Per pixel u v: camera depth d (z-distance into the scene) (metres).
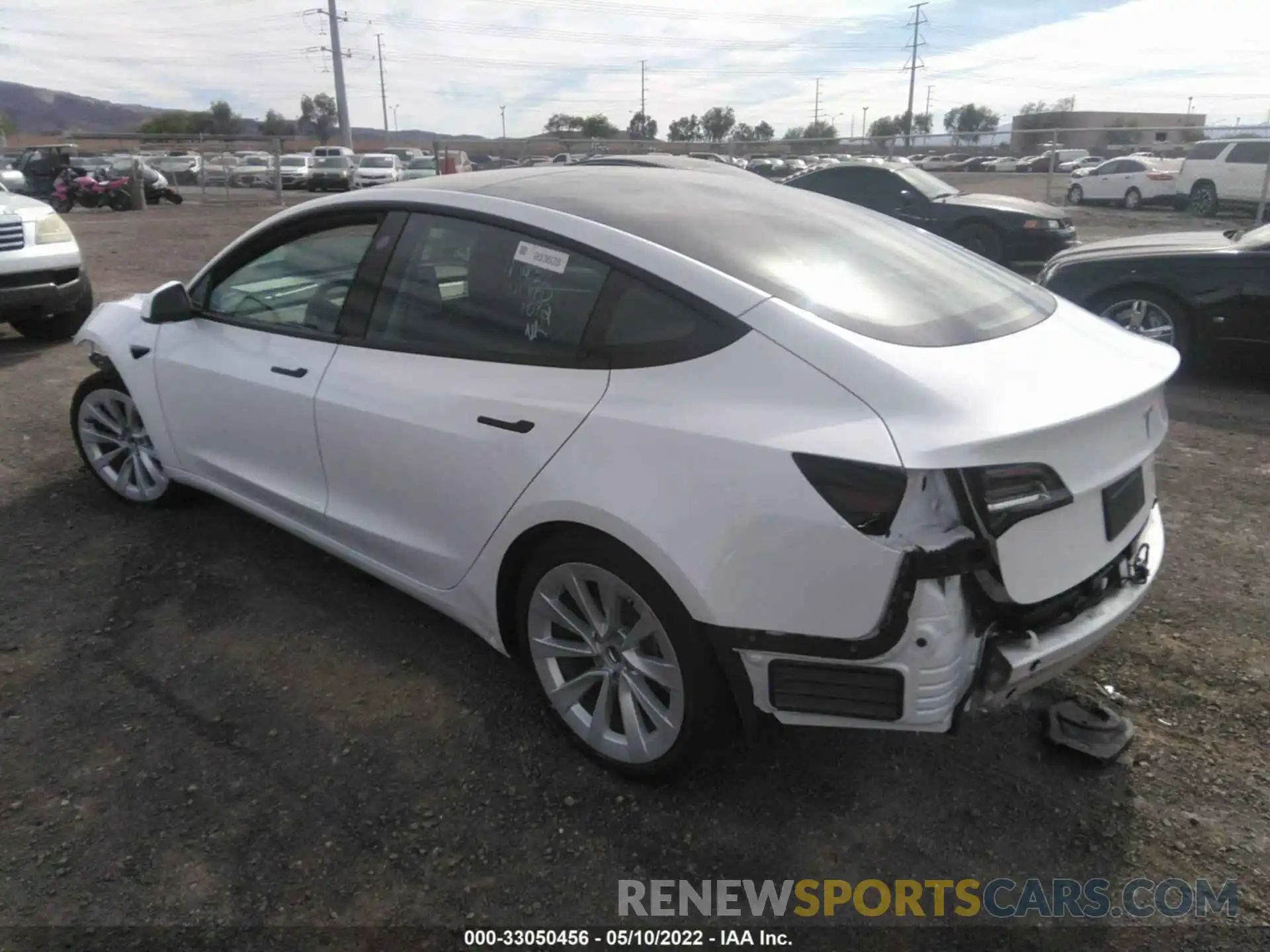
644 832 2.60
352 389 3.20
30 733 2.95
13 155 30.11
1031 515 2.23
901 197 13.06
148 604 3.71
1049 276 7.37
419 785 2.76
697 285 2.54
